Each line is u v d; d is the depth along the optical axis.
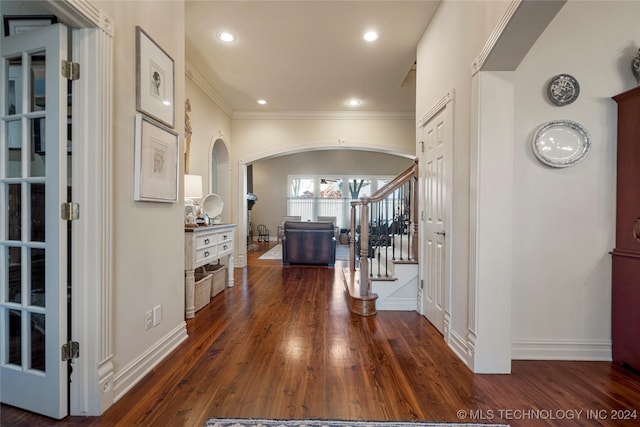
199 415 1.58
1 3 1.65
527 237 2.20
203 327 2.79
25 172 1.57
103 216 1.59
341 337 2.59
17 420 1.53
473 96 2.07
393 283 3.38
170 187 2.27
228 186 5.78
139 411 1.61
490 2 1.89
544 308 2.22
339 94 5.04
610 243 2.19
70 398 1.57
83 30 1.56
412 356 2.25
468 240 2.16
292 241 5.88
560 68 2.19
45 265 1.54
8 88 1.62
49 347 1.54
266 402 1.69
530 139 2.19
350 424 1.51
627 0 2.18
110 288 1.64
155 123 2.06
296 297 3.79
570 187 2.19
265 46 3.54
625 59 2.18
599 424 1.52
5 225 1.62
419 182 3.33
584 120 2.18
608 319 2.21
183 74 2.53
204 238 3.34
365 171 11.61
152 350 2.07
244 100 5.34
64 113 1.52
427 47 3.16
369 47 3.57
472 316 2.08
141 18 1.96
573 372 2.03
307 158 11.61
